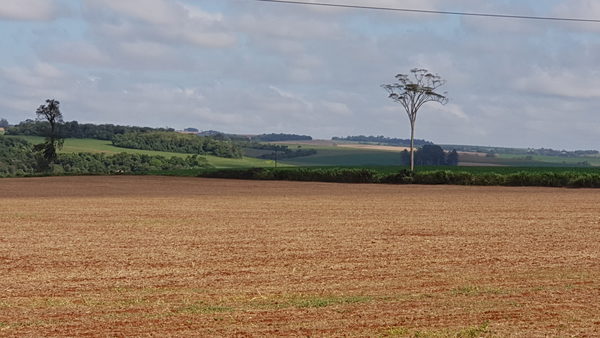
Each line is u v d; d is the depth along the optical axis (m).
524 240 29.86
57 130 134.38
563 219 39.34
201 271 21.78
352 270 22.05
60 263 23.17
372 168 113.75
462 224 36.38
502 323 15.00
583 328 14.62
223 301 17.31
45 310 16.19
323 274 21.31
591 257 25.08
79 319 15.28
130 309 16.31
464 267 22.70
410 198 58.50
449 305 16.80
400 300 17.38
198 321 15.12
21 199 56.31
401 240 29.67
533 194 64.38
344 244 28.28
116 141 185.25
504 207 48.22
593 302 17.19
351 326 14.72
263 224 36.09
